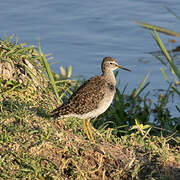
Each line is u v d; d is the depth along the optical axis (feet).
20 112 37.01
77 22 75.41
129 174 33.27
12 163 32.14
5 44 43.57
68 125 38.63
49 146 33.99
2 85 40.32
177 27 70.74
